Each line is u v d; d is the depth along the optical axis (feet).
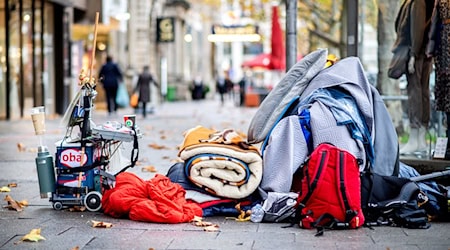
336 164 20.02
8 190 25.12
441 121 29.25
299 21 82.74
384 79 32.09
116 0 86.22
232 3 89.10
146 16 107.14
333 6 61.16
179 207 20.93
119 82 69.46
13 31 65.21
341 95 22.49
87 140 21.93
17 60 65.62
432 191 21.48
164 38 108.27
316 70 22.84
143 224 20.54
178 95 154.20
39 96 69.26
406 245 18.52
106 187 22.40
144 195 21.27
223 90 118.21
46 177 22.06
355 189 20.04
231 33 89.71
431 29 25.17
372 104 22.88
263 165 21.76
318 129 21.67
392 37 31.89
